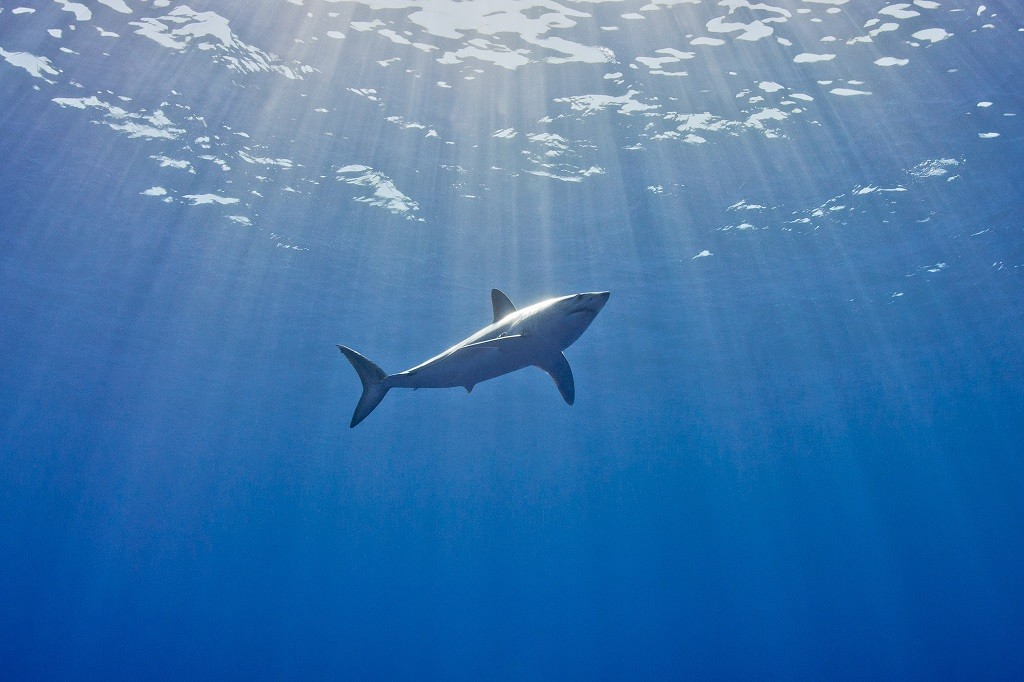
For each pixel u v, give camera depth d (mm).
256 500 67000
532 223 17031
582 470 58469
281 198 16188
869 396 35312
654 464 55844
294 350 26422
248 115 13367
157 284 20547
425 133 13812
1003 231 18312
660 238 17906
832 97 12805
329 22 11125
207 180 15523
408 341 25797
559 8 10750
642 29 11195
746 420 39812
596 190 15672
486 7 10742
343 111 13242
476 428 40688
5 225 17297
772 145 14180
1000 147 14531
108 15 10992
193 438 41781
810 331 25203
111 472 51594
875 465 57781
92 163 14875
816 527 90938
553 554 116125
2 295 21297
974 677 68625
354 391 31906
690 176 15195
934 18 10969
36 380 29672
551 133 13727
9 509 65312
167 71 12258
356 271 19938
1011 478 64438
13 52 11750
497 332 4055
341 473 56188
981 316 24703
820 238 18188
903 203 16641
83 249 18562
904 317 24188
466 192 15781
